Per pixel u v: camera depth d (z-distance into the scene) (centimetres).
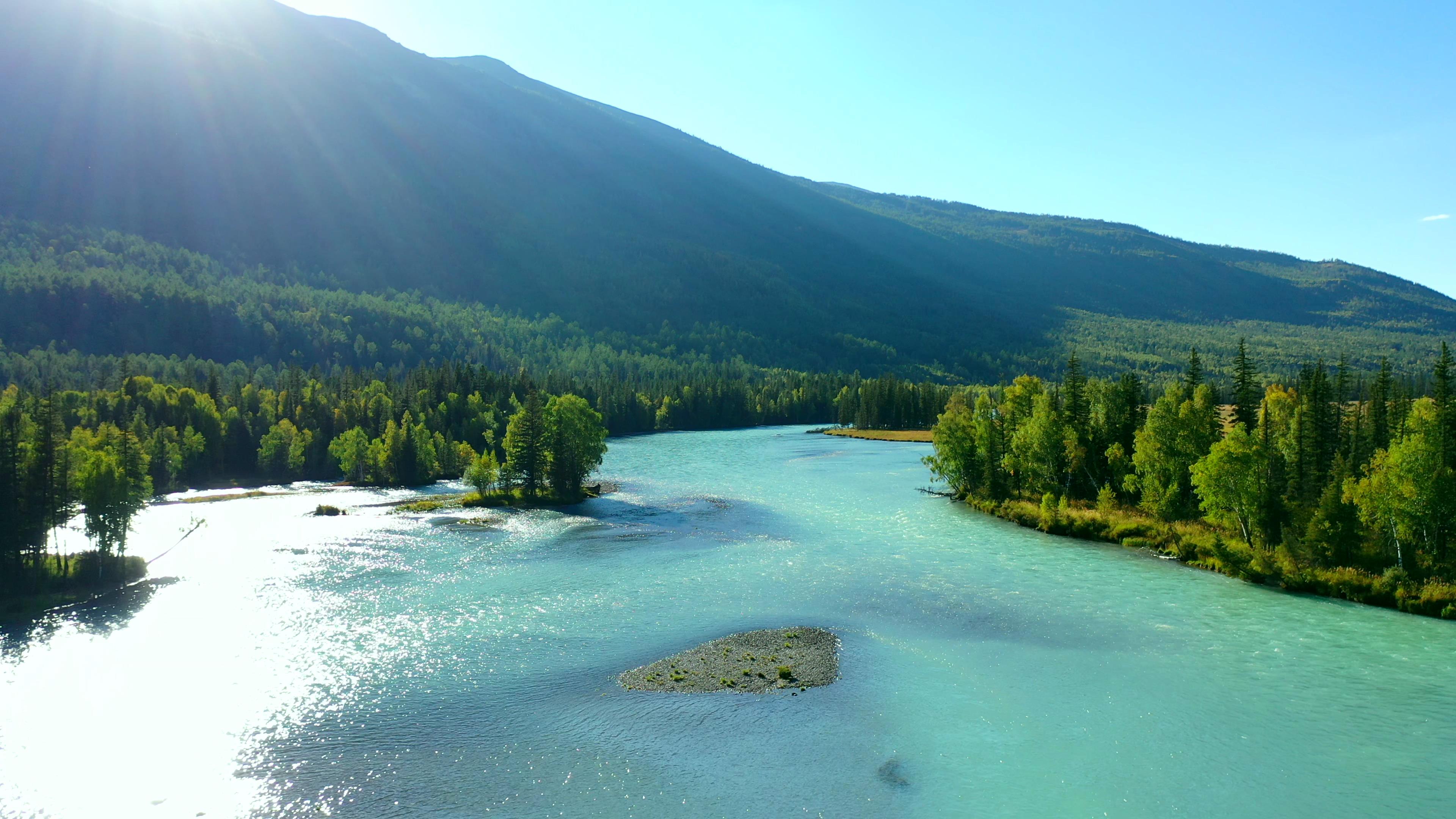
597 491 10975
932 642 4775
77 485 6381
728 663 4431
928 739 3534
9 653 4606
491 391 18888
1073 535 7856
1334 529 6116
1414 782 3152
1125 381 9875
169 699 3978
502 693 4028
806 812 2953
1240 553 6356
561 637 4869
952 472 10450
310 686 4134
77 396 14262
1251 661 4438
